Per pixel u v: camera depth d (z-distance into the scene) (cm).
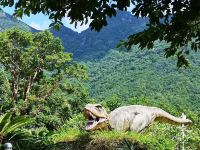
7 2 641
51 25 650
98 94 5828
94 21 557
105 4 548
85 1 545
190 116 1603
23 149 984
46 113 3497
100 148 784
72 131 869
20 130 1038
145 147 773
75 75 3681
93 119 855
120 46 640
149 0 557
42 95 3572
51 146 893
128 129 884
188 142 1238
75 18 554
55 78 3619
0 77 3519
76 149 823
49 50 3603
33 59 3550
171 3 548
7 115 1027
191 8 523
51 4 560
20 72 3594
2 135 1006
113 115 877
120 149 776
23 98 3588
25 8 632
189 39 605
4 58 3522
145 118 903
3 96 3450
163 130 1134
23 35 3544
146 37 603
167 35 589
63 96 3553
